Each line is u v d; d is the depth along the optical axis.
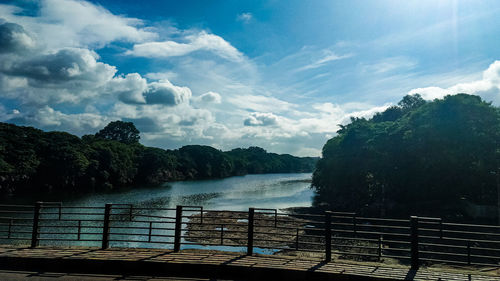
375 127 54.72
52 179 62.44
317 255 19.38
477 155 35.34
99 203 48.12
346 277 7.57
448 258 18.84
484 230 26.66
